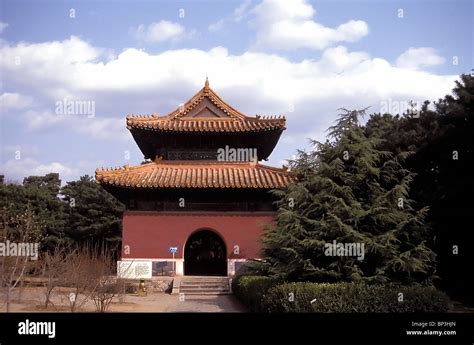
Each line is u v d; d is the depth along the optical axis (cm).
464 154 2970
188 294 3344
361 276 1998
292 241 2108
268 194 3575
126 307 2722
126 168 3575
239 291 2989
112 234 6316
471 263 2988
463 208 2902
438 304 1905
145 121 3750
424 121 3688
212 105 3981
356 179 2123
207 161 3862
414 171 3362
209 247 4162
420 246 2028
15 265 2542
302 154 2302
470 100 2923
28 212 3569
